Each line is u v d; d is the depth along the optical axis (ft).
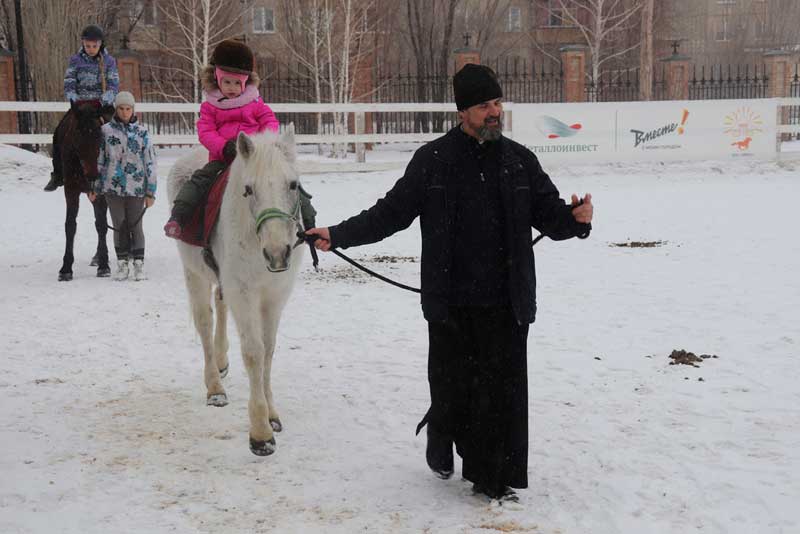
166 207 52.85
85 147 31.27
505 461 13.04
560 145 68.54
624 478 13.89
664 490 13.34
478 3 133.59
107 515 12.93
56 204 52.54
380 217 13.44
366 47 107.45
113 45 115.75
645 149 69.97
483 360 13.05
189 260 18.16
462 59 94.99
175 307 27.89
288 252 13.74
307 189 59.82
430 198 13.10
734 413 16.84
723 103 70.59
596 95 97.19
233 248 15.20
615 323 24.52
